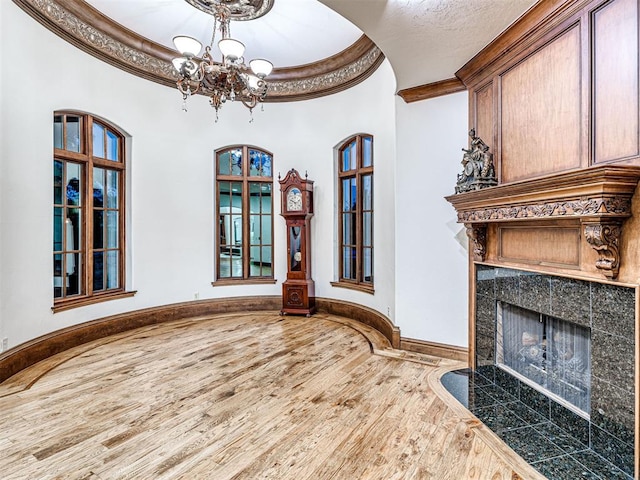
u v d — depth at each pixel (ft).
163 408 8.95
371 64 15.34
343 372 11.14
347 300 17.99
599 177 5.67
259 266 20.17
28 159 11.59
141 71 16.17
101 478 6.44
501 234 9.52
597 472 6.24
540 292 8.09
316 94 18.61
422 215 12.45
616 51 6.22
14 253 11.09
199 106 18.31
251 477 6.46
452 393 9.53
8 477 6.45
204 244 18.63
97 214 15.23
